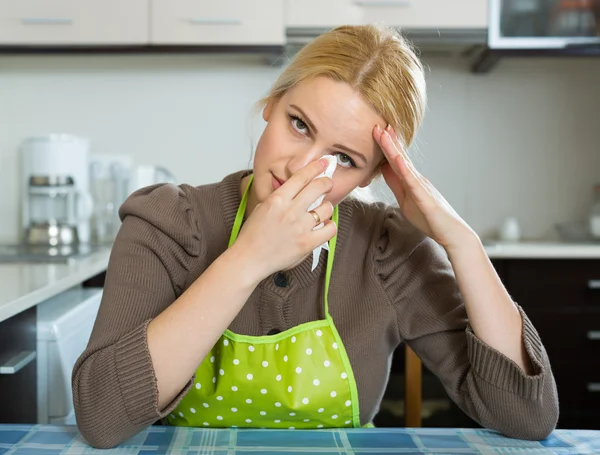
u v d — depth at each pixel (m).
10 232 2.79
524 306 2.42
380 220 1.04
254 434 0.76
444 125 2.85
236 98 2.83
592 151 2.88
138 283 0.88
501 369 0.83
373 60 0.81
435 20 2.49
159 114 2.83
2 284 1.43
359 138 0.80
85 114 2.82
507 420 0.82
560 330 2.42
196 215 0.97
